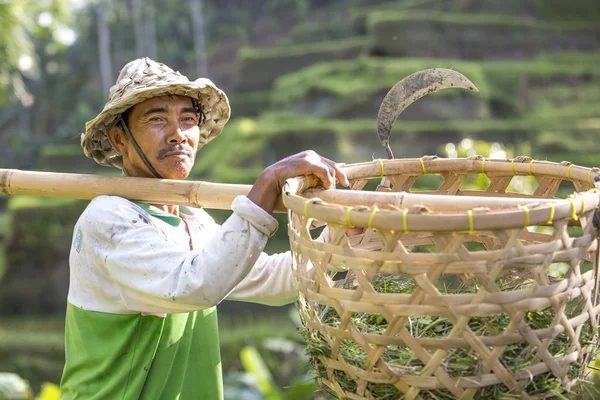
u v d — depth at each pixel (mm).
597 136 11961
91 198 1846
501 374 1284
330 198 1555
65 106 26188
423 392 1329
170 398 1803
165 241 1664
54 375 10109
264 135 11844
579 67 14273
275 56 17141
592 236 1351
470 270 1241
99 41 26594
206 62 26797
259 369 4824
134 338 1733
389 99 1872
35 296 12062
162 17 27781
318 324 1407
